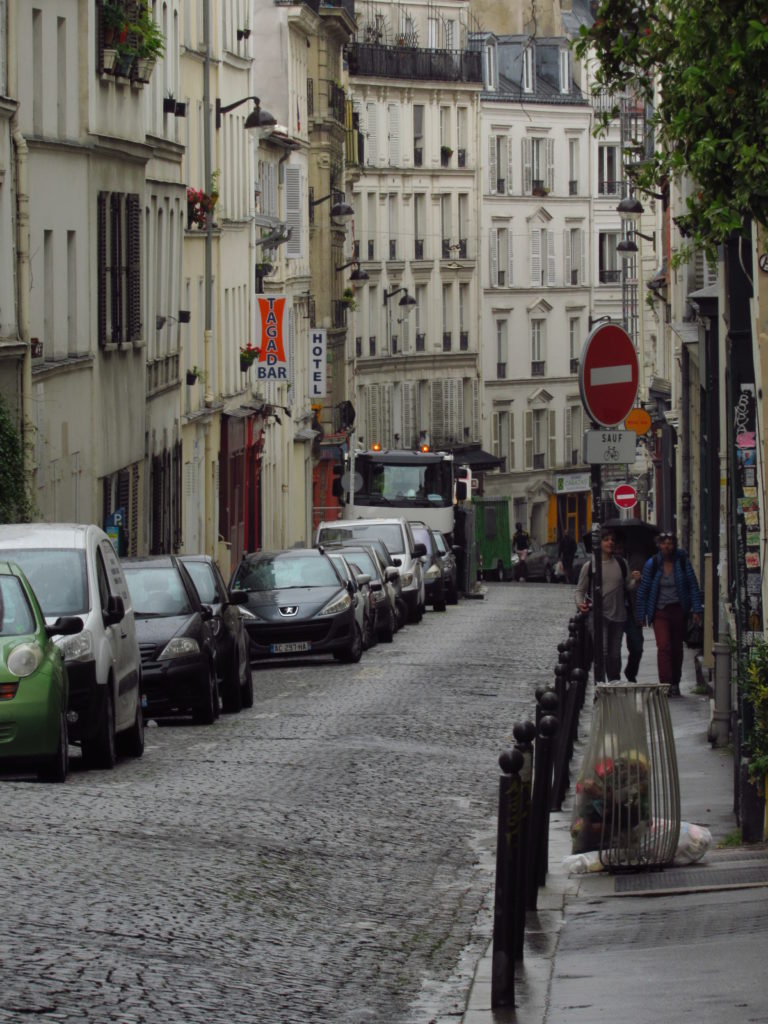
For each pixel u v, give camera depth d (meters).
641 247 114.00
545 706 19.95
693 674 47.47
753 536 22.95
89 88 63.25
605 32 22.62
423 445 108.56
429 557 89.62
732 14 19.34
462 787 28.94
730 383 23.56
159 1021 13.83
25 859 19.61
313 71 134.00
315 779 28.98
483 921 18.94
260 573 56.03
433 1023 14.60
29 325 56.09
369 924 18.41
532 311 178.12
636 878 20.73
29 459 53.56
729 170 19.88
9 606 28.16
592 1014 14.45
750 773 22.05
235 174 100.12
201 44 90.31
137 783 27.67
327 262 136.00
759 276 22.17
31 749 27.06
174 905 18.09
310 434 124.06
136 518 72.62
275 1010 14.56
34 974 14.84
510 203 175.25
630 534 67.06
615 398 31.05
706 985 15.01
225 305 97.31
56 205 60.31
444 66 166.88
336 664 54.75
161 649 37.72
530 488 178.00
